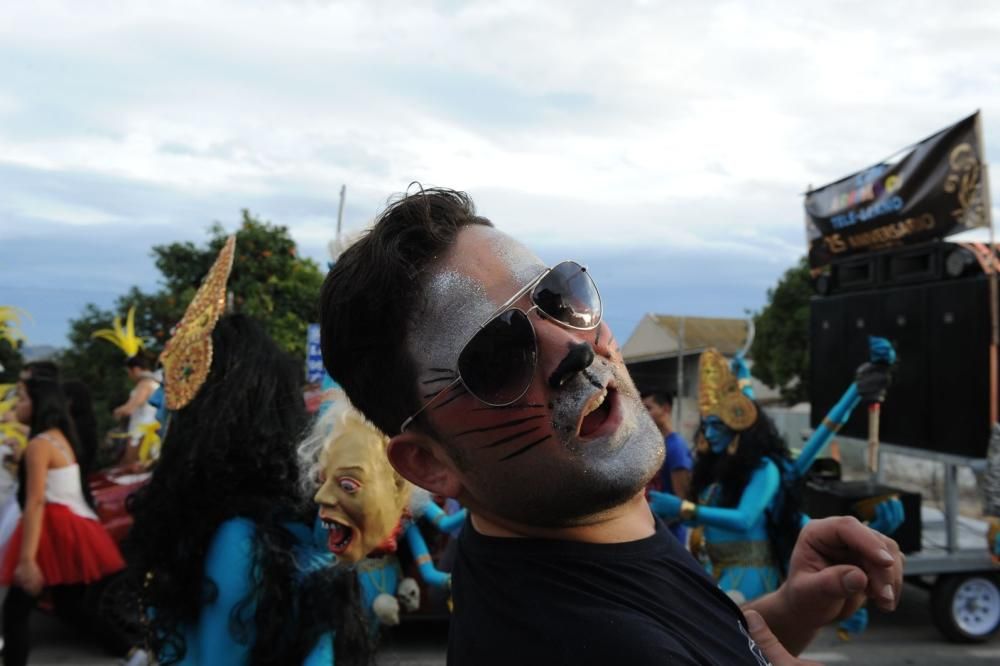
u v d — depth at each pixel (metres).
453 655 1.08
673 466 5.05
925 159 6.16
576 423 1.01
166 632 1.78
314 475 1.78
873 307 6.73
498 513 1.06
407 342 1.08
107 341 12.05
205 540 1.75
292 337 11.23
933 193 6.08
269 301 11.42
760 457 3.95
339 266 1.16
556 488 1.01
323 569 1.80
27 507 4.10
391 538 1.96
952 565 5.61
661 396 5.21
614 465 1.01
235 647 1.72
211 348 1.85
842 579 1.32
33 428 4.30
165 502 1.79
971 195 5.73
